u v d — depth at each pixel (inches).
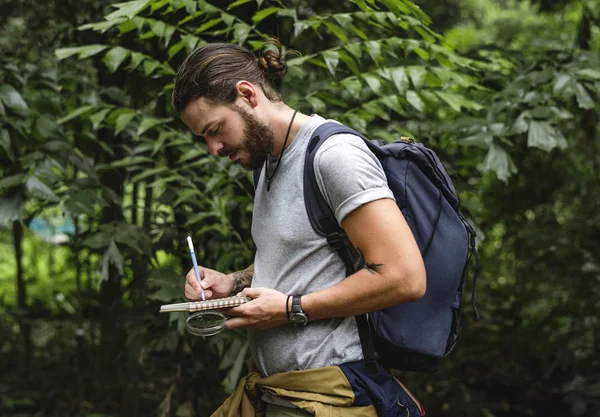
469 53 117.1
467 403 151.1
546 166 161.5
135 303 110.9
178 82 58.4
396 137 104.5
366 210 55.0
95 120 97.0
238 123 58.1
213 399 115.7
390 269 54.7
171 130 100.9
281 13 87.8
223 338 94.9
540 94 106.0
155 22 89.3
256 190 63.4
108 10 121.7
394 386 62.3
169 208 116.4
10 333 177.6
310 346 59.6
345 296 56.1
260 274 61.7
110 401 153.6
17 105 98.8
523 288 169.5
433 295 60.4
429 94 100.6
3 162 107.4
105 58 92.3
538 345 163.9
